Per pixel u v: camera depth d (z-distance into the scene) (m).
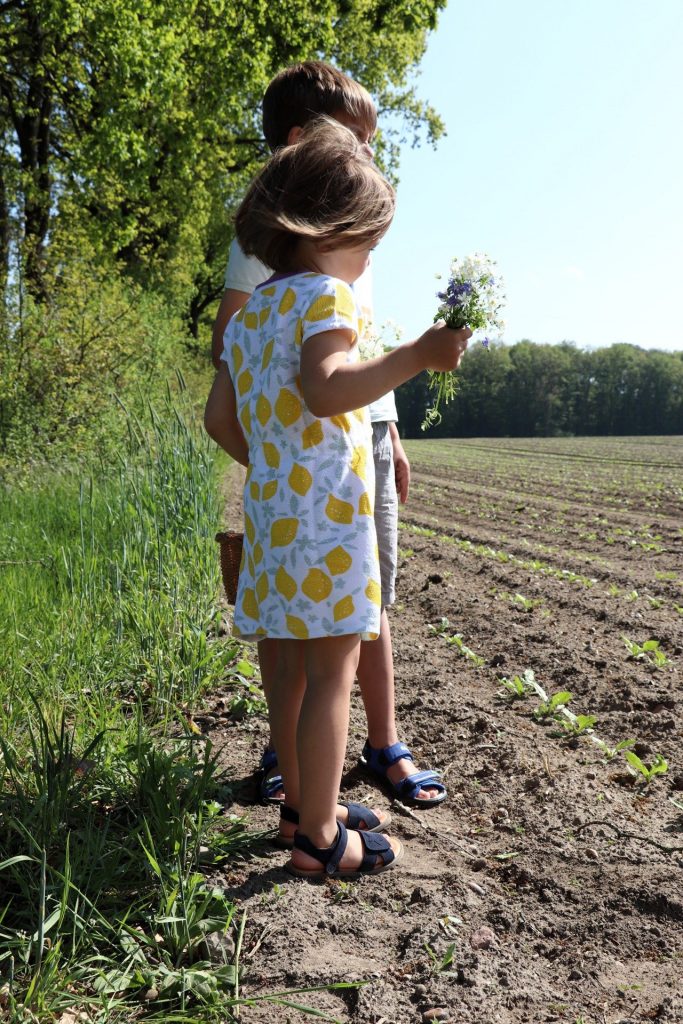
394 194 2.15
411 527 10.51
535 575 6.76
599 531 10.20
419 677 4.07
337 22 23.23
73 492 7.18
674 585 6.25
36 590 4.15
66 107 17.22
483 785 2.84
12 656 3.30
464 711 3.51
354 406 1.93
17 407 10.11
